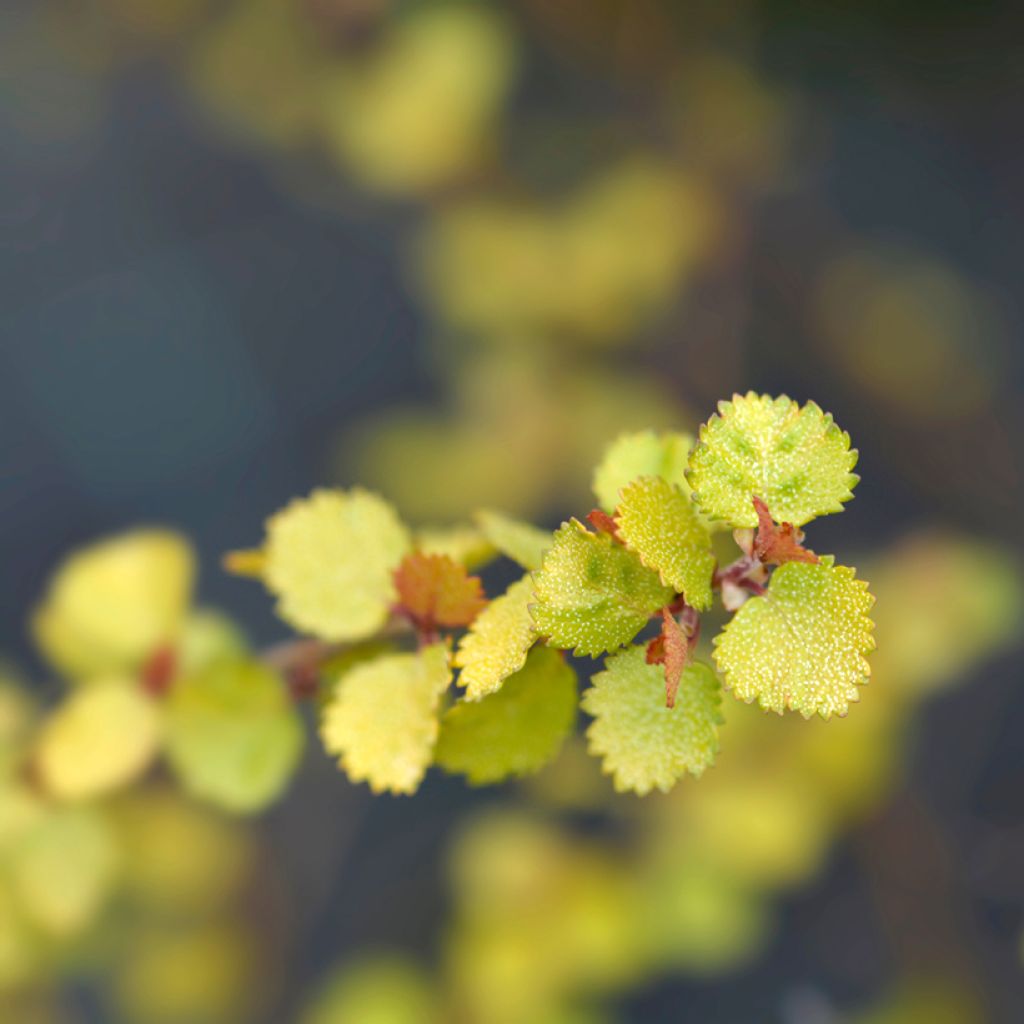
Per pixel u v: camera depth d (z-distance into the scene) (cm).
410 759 22
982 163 66
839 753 48
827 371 63
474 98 62
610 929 48
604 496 22
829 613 21
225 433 68
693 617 21
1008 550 58
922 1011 51
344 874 53
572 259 62
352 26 63
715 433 21
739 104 65
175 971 48
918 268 64
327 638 23
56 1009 45
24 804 28
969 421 62
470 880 50
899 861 51
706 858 48
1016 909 52
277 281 70
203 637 27
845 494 21
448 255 63
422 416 65
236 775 25
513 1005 48
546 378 62
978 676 56
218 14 65
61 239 71
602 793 49
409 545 24
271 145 67
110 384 69
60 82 69
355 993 50
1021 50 65
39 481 67
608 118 65
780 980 53
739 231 64
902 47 66
